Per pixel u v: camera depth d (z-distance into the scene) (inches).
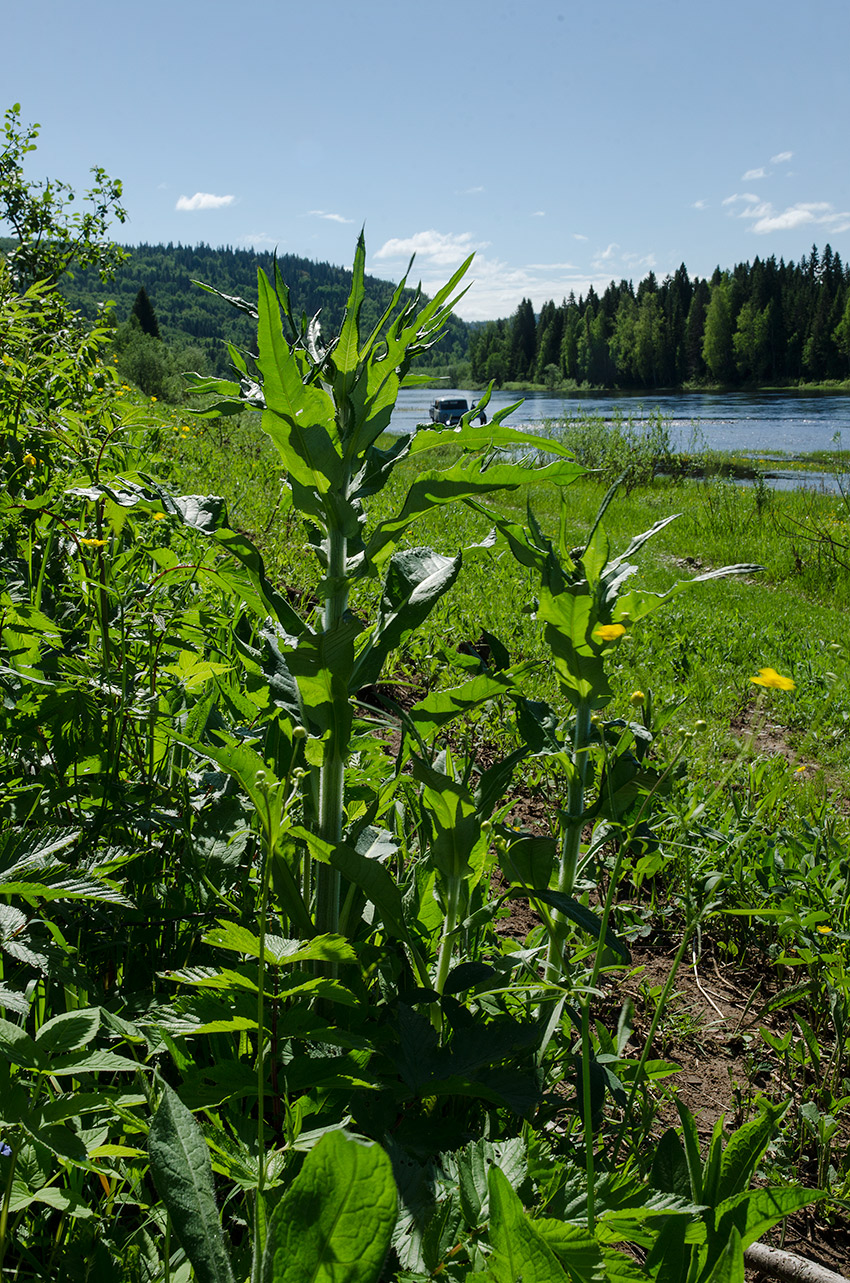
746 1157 48.2
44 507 100.2
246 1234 50.1
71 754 77.4
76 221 423.5
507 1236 33.7
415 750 59.5
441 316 57.6
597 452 988.6
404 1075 52.5
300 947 43.7
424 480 55.9
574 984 68.9
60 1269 42.4
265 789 43.6
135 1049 58.6
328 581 55.4
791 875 119.7
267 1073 51.7
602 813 66.3
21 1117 37.4
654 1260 39.4
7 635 79.0
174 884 73.3
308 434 54.9
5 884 48.0
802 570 490.3
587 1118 42.4
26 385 130.4
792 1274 59.7
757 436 1920.5
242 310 57.3
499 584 311.9
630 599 64.6
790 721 237.6
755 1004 105.8
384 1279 42.1
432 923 66.6
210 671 80.4
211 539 59.9
